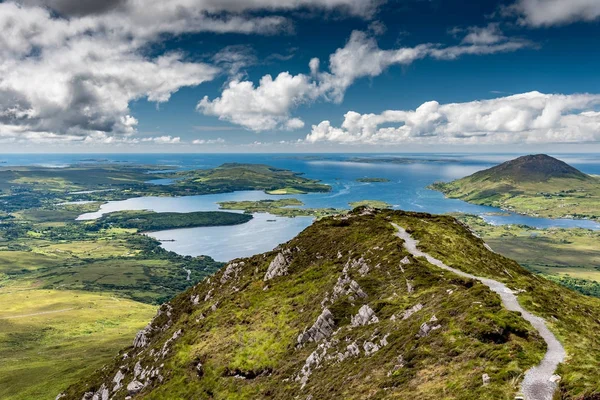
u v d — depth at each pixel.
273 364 88.12
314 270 125.06
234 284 147.62
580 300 93.25
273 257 154.38
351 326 80.94
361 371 60.22
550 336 52.88
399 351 58.75
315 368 74.56
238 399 82.00
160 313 162.00
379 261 103.56
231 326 111.25
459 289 72.31
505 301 66.19
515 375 43.09
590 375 40.47
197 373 97.69
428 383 47.88
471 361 48.53
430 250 106.25
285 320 103.44
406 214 167.88
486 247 141.62
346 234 141.00
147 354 126.69
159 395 96.69
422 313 67.38
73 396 141.50
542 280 119.69
